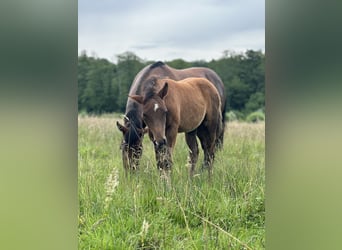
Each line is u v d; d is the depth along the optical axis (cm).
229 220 422
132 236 396
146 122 443
